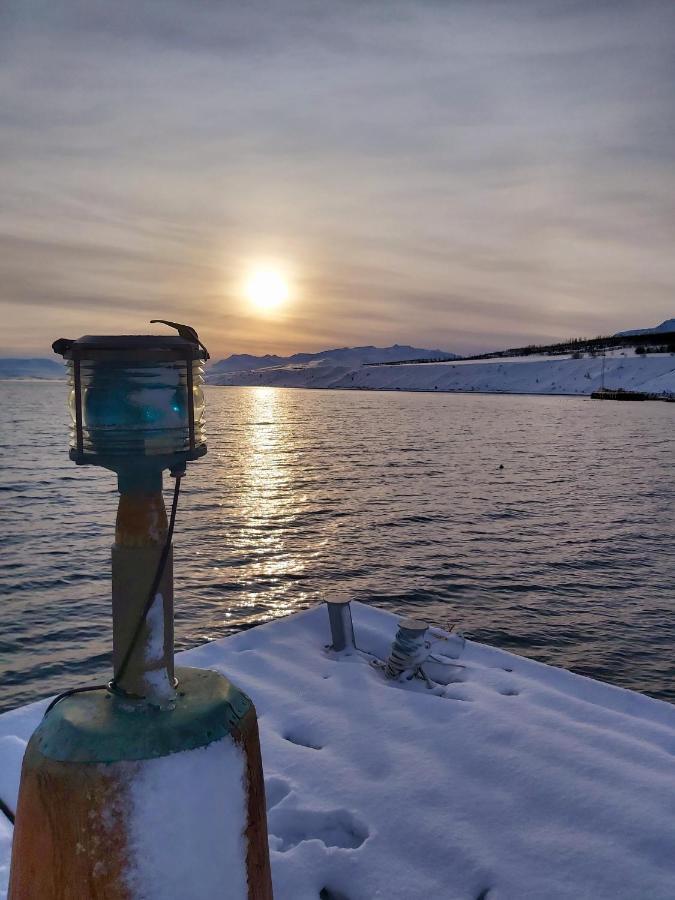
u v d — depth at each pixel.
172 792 1.72
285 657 5.82
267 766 4.24
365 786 4.00
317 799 3.90
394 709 4.86
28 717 4.57
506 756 4.21
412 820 3.70
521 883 3.27
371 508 30.97
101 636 14.77
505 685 5.33
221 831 1.80
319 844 3.53
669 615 16.08
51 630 15.09
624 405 153.12
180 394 1.88
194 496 34.47
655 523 27.22
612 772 4.02
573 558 21.53
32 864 1.76
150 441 1.81
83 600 17.22
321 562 21.28
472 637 14.74
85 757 1.71
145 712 1.83
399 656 5.43
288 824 3.75
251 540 24.45
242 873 1.86
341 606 5.87
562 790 3.89
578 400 185.50
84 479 40.41
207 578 19.56
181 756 1.75
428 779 4.04
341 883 3.34
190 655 5.78
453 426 92.31
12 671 12.97
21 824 1.79
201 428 1.99
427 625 5.48
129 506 1.89
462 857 3.45
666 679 12.59
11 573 19.62
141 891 1.69
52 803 1.71
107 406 1.79
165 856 1.71
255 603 17.38
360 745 4.42
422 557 21.81
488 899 3.20
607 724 4.66
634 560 21.25
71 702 1.89
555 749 4.26
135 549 1.87
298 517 28.89
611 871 3.33
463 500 33.12
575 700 4.98
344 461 50.88
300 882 3.29
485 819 3.71
